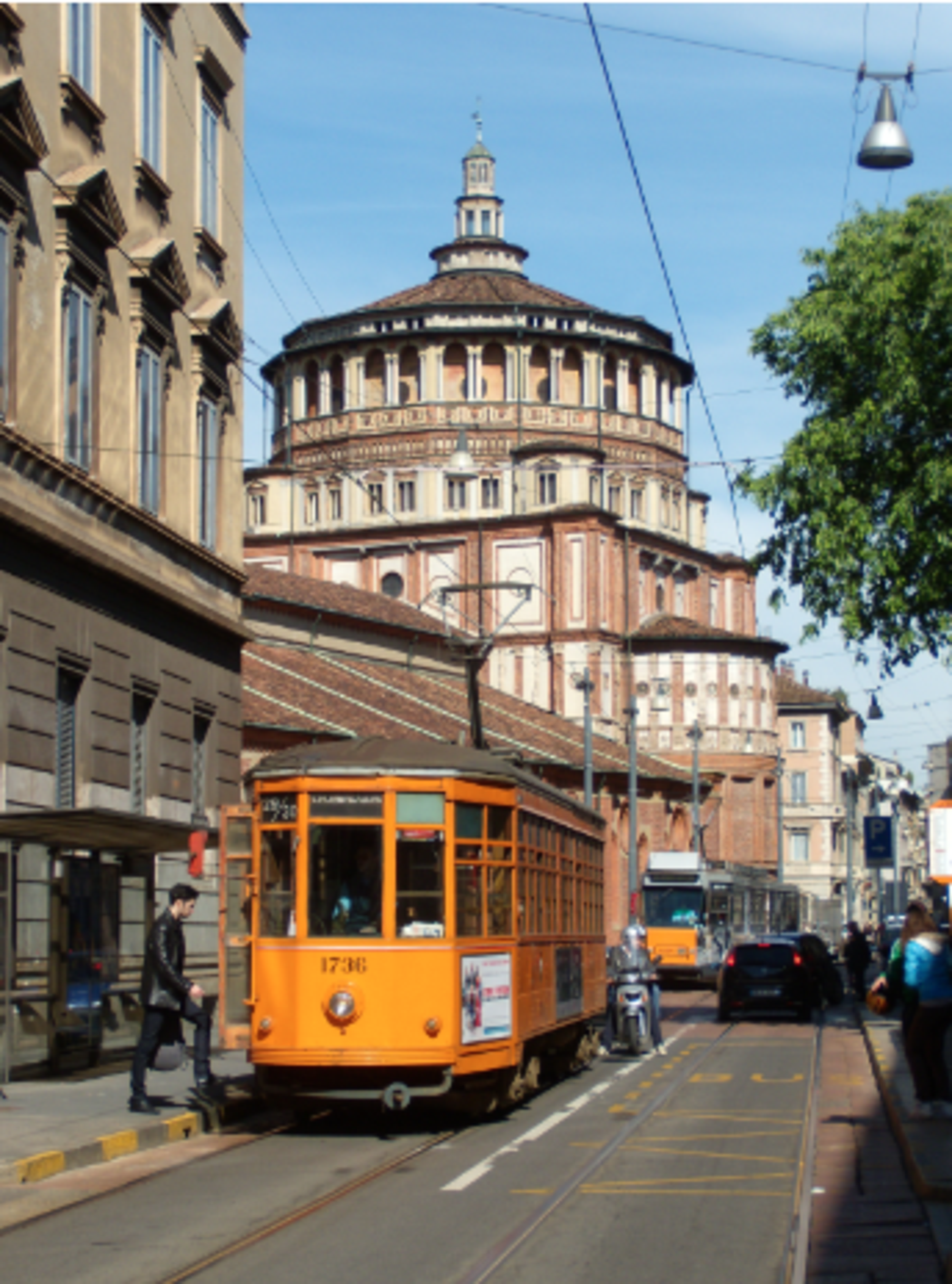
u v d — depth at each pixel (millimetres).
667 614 82188
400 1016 15461
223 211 29656
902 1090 18156
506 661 77062
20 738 20359
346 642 62969
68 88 22219
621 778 69812
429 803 15938
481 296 80875
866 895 124062
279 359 83812
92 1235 10852
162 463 26344
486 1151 14766
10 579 20250
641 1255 10250
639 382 82438
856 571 28859
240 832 16406
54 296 21781
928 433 28500
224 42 29719
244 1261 10008
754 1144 15188
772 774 82688
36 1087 18219
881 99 21703
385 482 79125
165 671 25984
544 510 77250
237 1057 23125
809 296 29391
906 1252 10281
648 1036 26484
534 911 18609
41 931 18938
